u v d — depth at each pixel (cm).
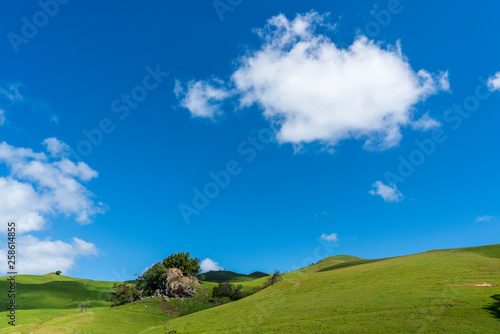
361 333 3812
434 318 4038
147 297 12200
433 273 6800
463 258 8200
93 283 17650
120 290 11625
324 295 6612
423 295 5194
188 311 9388
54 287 14988
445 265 7444
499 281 5591
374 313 4584
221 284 12862
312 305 5716
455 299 4769
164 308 10119
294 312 5434
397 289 5919
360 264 11538
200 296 12662
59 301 12925
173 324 6644
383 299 5275
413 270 7425
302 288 8019
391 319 4197
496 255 8925
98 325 7044
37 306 11988
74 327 6619
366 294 5909
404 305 4766
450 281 5938
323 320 4634
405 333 3612
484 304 4425
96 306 12062
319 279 8719
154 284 13000
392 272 7644
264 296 8125
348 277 8119
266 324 5000
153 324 7838
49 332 6159
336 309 5109
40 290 14212
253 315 5819
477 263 7275
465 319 3906
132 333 6781
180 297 12025
